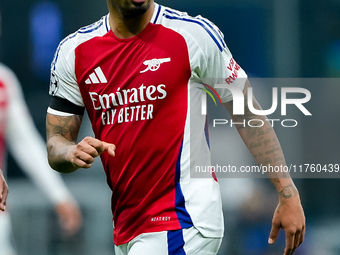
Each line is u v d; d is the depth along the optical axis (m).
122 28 14.40
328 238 31.62
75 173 32.03
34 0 40.78
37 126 38.97
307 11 38.41
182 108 14.32
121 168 14.65
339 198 34.44
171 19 14.52
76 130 15.30
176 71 14.26
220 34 14.59
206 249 14.59
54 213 28.50
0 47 40.66
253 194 29.73
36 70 40.66
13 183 35.69
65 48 14.91
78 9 40.69
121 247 15.10
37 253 28.22
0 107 19.67
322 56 38.34
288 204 14.94
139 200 14.62
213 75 14.55
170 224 14.34
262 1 38.28
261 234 29.44
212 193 14.58
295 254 30.66
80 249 28.89
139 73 14.34
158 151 14.34
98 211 30.62
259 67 38.12
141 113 14.35
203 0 38.66
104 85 14.57
